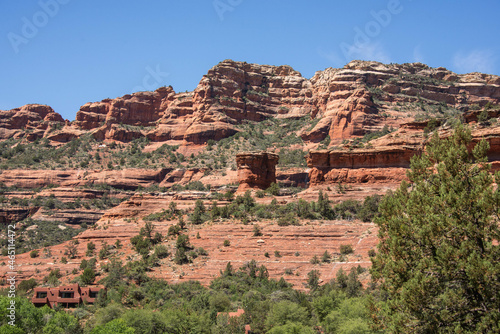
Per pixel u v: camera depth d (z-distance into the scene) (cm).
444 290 5862
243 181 15612
